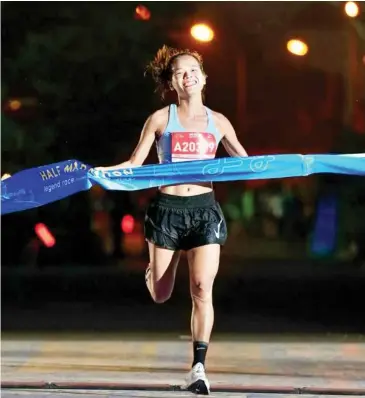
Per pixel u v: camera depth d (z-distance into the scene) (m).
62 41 39.47
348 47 39.47
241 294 34.12
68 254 48.81
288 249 57.06
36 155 44.94
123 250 49.62
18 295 33.84
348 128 44.78
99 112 43.31
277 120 47.38
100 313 27.61
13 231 47.97
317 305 29.91
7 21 38.22
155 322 25.09
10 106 42.97
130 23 38.59
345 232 49.50
